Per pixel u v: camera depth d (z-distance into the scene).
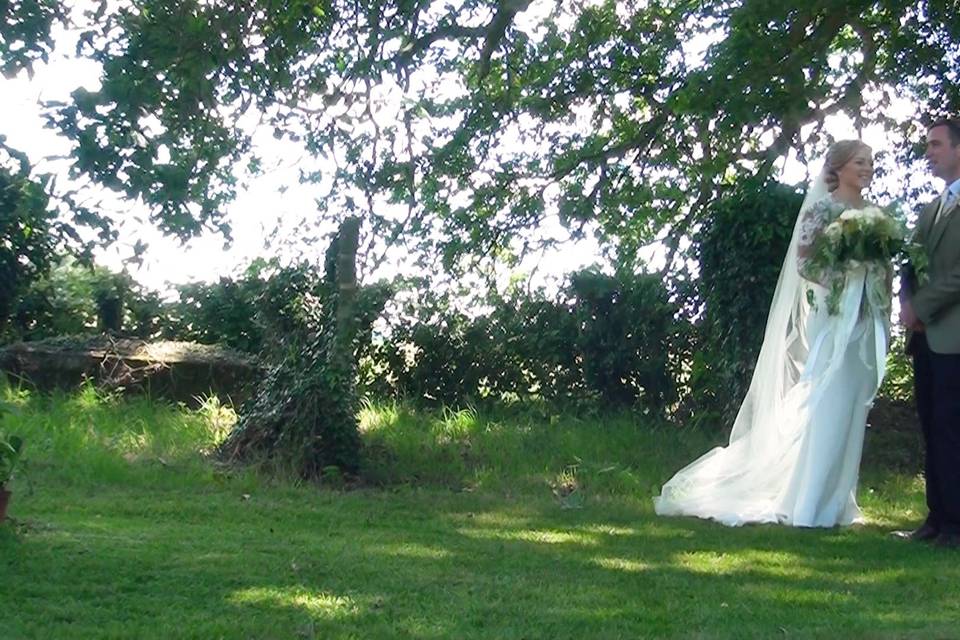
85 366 11.51
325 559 5.38
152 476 7.87
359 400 10.79
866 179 7.05
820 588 5.09
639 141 11.60
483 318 12.45
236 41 7.74
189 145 7.30
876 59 11.26
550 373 12.27
